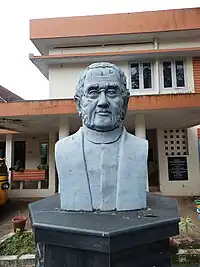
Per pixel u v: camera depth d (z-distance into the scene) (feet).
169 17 35.40
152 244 7.34
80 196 8.69
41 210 8.84
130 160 8.95
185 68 35.60
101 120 8.84
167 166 36.83
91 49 37.70
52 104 24.68
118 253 6.64
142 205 8.89
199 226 22.12
